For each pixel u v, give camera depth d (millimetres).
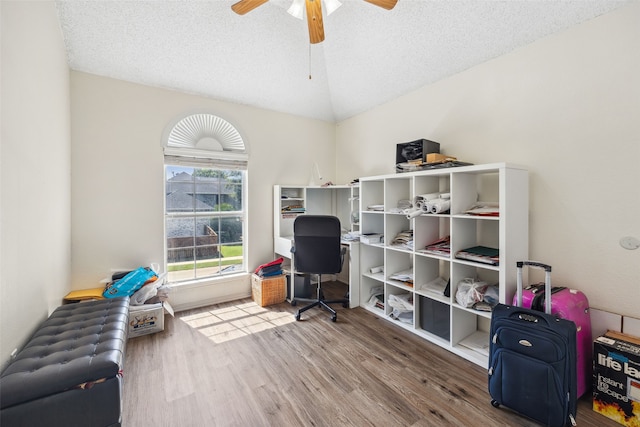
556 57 1942
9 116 1304
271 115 3582
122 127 2693
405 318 2621
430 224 2531
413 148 2674
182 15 2311
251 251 3461
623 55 1673
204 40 2539
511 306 1653
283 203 3709
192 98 3047
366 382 1808
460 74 2533
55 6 2027
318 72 3217
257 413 1545
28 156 1515
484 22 2092
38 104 1669
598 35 1759
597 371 1541
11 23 1337
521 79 2127
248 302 3238
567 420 1372
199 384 1789
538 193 2049
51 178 1898
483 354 2053
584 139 1833
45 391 1087
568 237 1911
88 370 1171
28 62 1529
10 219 1300
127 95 2715
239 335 2439
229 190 3406
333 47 2873
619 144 1700
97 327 1574
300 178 3836
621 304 1703
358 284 3102
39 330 1535
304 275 3348
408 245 2555
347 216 3955
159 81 2809
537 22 1947
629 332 1643
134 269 2770
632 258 1666
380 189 3197
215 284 3197
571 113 1884
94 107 2566
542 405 1405
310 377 1859
